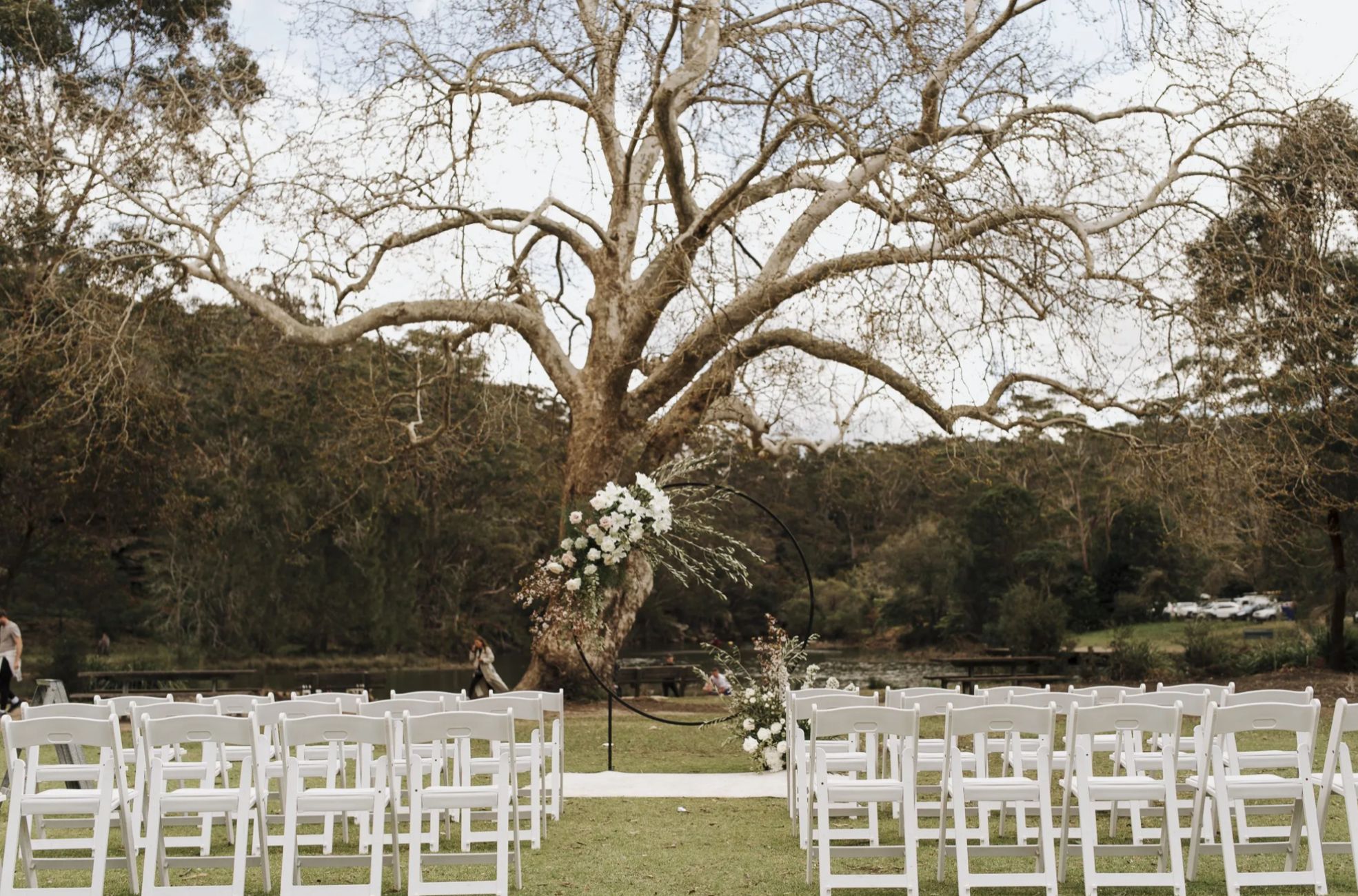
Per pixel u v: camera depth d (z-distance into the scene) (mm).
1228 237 16984
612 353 20859
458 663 47500
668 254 18438
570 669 20844
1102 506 46094
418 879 6508
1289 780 6594
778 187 18188
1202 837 7633
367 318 20000
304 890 6367
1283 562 27453
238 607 41875
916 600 53625
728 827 8828
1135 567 48562
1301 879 6414
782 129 16266
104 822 6387
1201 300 16406
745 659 41094
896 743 8227
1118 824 8859
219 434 40719
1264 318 16859
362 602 45312
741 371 17172
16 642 16500
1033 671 30672
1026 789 6633
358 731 6520
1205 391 16609
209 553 40312
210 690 27000
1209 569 48531
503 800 6613
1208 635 28172
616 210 21812
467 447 24469
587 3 20656
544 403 36281
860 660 46000
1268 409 18609
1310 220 16625
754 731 12133
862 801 6559
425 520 47125
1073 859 7633
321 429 40750
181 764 7840
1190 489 18219
